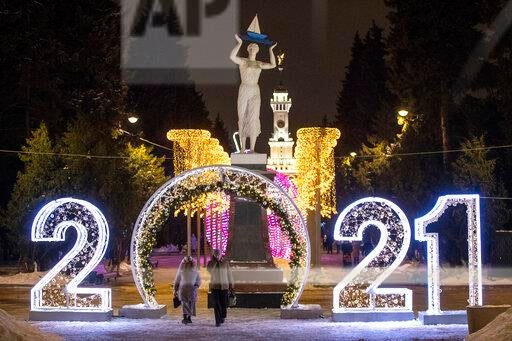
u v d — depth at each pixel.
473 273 18.08
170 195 19.83
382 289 18.56
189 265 18.17
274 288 21.80
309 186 32.25
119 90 49.00
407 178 39.44
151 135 68.81
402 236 19.52
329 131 32.50
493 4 39.03
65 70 45.56
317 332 16.44
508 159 40.41
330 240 59.62
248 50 25.00
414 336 15.72
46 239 18.78
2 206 45.09
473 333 12.73
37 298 18.95
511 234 34.72
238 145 26.91
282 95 58.00
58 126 44.78
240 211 23.70
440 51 40.75
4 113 43.72
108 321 18.55
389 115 57.47
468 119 43.31
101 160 35.97
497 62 39.75
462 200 18.03
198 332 16.53
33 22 42.22
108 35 47.62
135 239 19.66
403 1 41.62
